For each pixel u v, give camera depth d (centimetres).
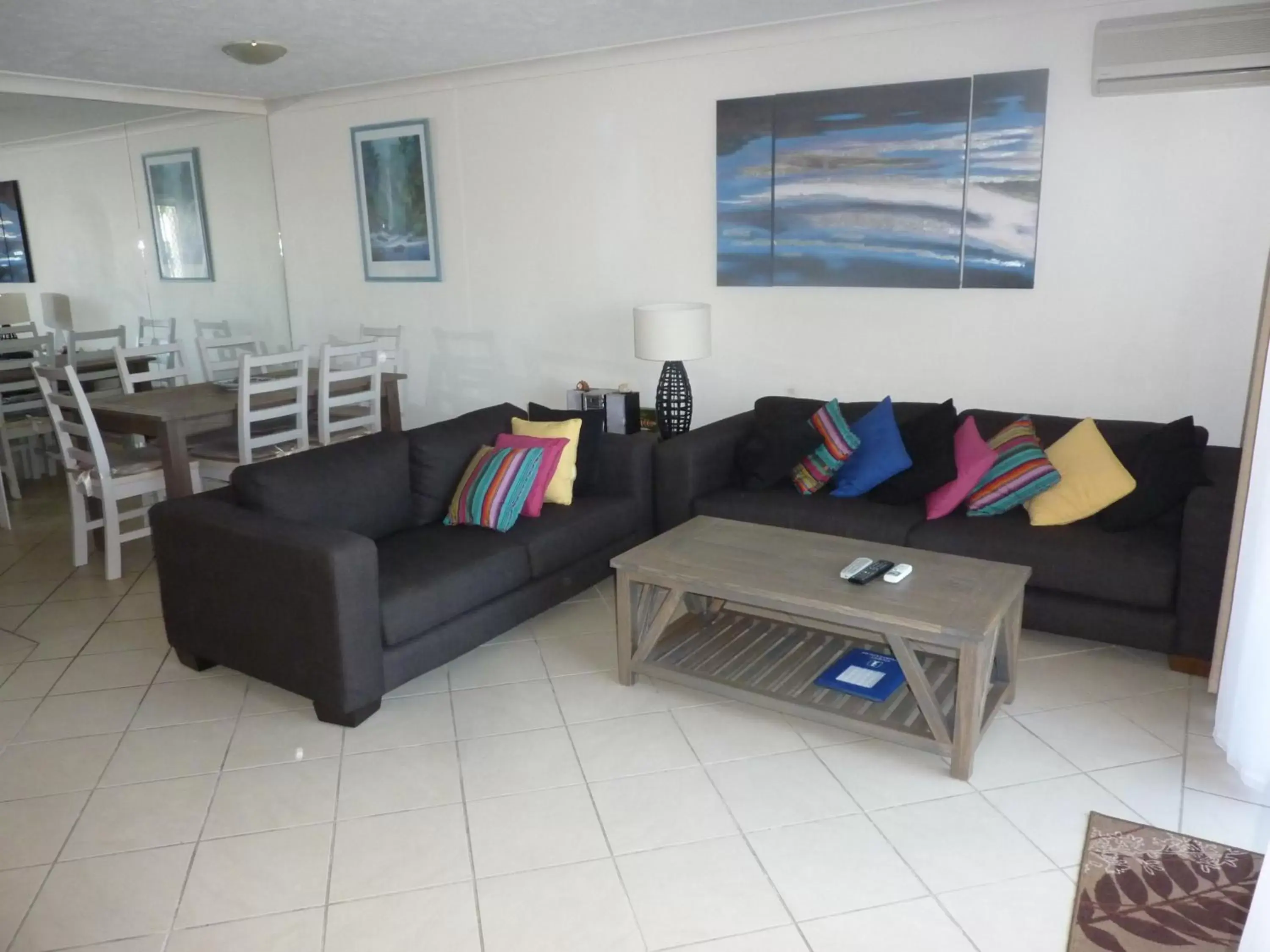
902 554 302
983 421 381
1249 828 234
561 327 529
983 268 402
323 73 502
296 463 328
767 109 436
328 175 589
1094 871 220
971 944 199
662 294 491
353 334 611
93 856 235
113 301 556
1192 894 212
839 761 270
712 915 210
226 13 371
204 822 247
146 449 470
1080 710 291
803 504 373
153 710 307
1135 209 370
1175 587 301
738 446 417
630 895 217
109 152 539
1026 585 321
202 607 313
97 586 418
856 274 431
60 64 454
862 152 418
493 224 536
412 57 466
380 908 214
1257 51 330
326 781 265
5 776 271
